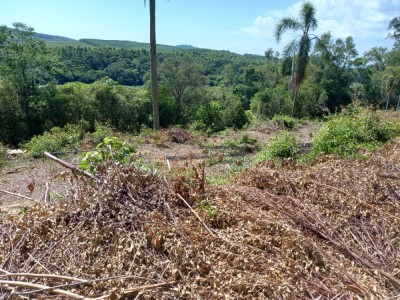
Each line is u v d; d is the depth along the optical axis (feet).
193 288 6.32
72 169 10.18
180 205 10.00
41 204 9.56
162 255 7.31
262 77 140.15
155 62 44.62
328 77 119.03
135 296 6.13
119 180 9.45
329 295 6.60
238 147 36.70
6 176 24.75
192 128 53.98
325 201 10.52
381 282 7.08
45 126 61.87
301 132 51.39
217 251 7.51
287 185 11.59
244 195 11.01
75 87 68.85
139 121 68.49
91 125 63.77
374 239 8.89
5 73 63.57
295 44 65.46
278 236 8.20
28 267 6.79
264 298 6.22
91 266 6.86
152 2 42.34
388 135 26.84
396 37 106.63
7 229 8.16
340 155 19.61
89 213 8.43
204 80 99.55
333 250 8.27
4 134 59.88
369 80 129.59
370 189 11.44
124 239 7.48
